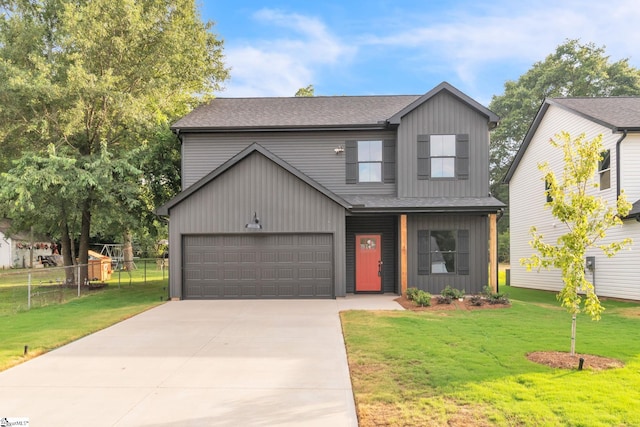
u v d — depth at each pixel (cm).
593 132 1538
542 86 3850
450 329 886
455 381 550
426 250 1493
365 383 552
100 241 3738
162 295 1558
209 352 734
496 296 1269
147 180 1802
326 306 1234
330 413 470
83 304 1344
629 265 1397
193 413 472
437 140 1541
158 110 1852
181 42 1767
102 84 1520
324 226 1401
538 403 473
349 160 1580
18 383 577
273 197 1398
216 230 1393
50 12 1778
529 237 1986
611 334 841
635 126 1377
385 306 1236
